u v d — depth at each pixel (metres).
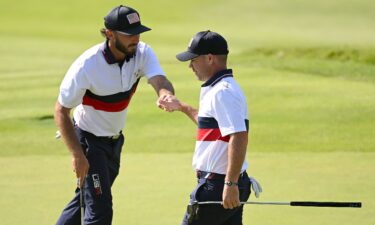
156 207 24.62
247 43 69.00
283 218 23.25
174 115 40.22
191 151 33.34
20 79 52.72
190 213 17.75
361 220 22.89
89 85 19.75
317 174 28.64
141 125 38.31
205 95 17.70
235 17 87.19
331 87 45.34
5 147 34.75
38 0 101.88
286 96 43.22
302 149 33.09
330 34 72.00
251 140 34.81
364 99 42.03
